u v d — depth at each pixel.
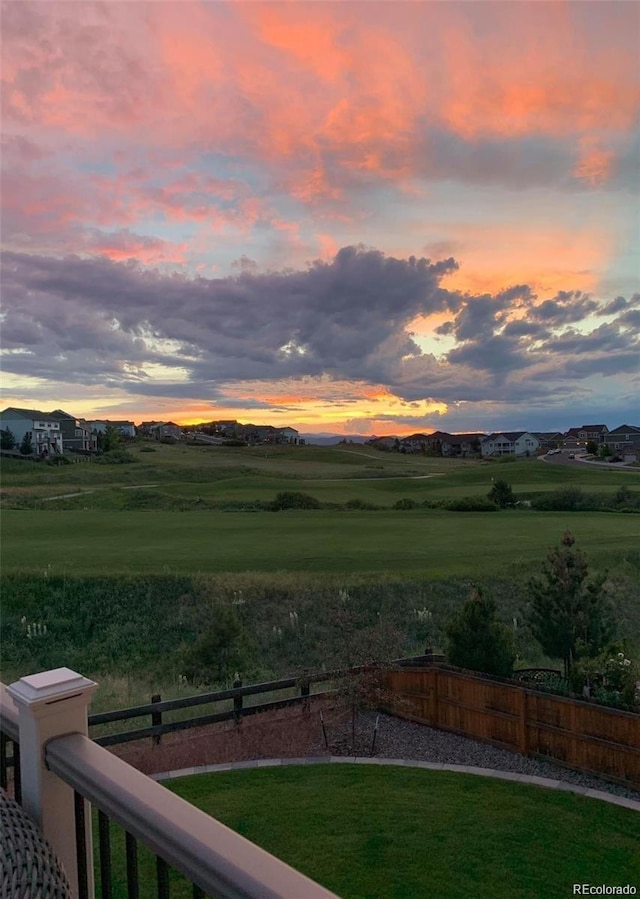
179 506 42.50
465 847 6.04
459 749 9.20
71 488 53.66
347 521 29.80
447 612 15.92
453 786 7.40
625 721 7.91
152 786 1.79
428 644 14.09
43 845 1.99
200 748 8.96
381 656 9.89
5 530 27.52
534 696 8.80
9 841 1.93
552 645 11.00
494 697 9.30
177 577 17.22
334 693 10.09
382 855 5.92
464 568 18.08
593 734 8.21
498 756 8.94
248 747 9.16
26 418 90.81
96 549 21.92
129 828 1.74
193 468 71.94
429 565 18.55
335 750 9.17
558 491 41.47
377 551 20.84
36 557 20.30
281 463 93.62
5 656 14.61
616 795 7.38
